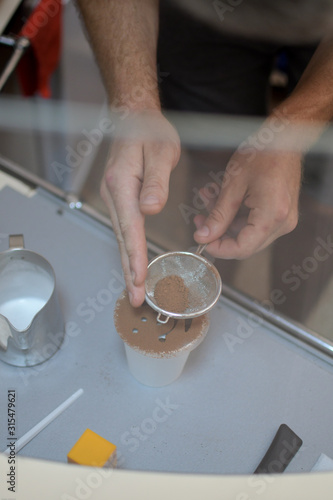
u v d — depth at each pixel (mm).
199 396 617
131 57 772
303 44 801
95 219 742
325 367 641
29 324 588
